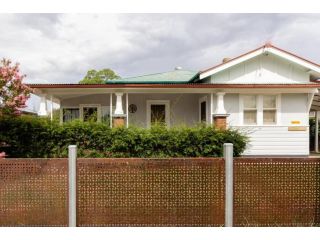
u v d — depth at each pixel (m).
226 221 4.08
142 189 4.16
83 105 13.71
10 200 4.11
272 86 10.91
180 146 7.53
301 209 4.10
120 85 10.73
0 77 5.65
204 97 12.62
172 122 13.60
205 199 4.15
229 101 11.84
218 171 4.15
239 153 7.71
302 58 11.67
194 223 4.13
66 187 4.12
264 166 4.12
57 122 7.93
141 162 4.16
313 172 4.11
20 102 5.88
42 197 4.12
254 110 11.85
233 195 4.11
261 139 11.43
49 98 13.33
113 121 10.96
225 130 7.77
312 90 11.41
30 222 4.11
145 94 13.70
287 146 11.42
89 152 7.60
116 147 7.61
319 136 17.53
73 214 4.07
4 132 7.46
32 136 7.61
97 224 4.13
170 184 4.16
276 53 11.67
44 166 4.12
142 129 7.76
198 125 8.44
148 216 4.14
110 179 4.16
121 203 4.15
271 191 4.12
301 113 11.77
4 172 4.10
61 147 7.72
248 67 12.32
